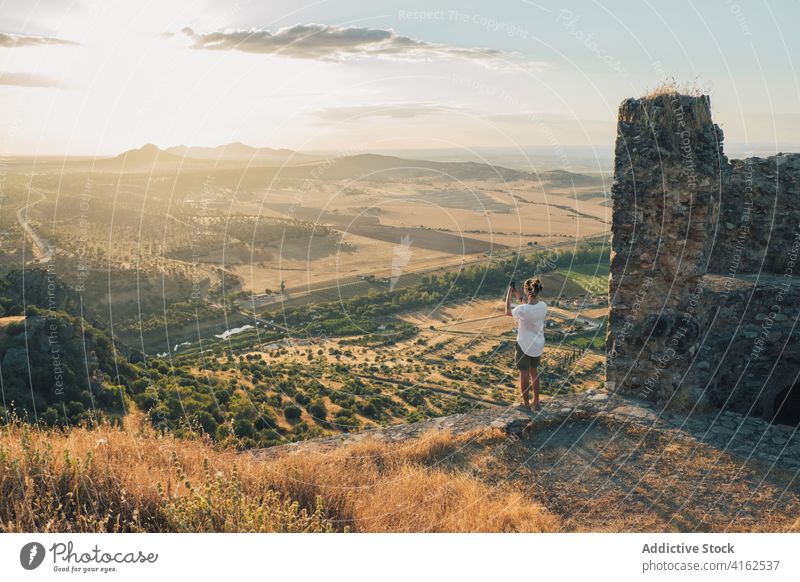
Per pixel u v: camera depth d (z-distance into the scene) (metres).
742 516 4.59
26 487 4.05
